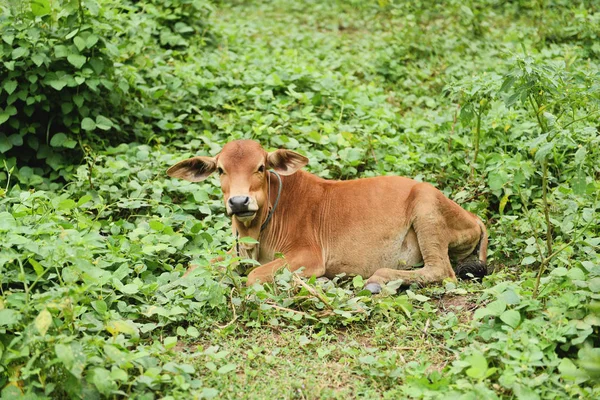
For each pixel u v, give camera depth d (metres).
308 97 10.40
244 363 5.82
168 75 10.60
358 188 7.70
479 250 7.87
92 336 5.69
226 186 7.11
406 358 5.90
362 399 5.35
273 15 15.66
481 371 5.06
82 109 9.27
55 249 5.90
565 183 8.37
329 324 6.43
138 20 11.20
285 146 9.31
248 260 6.69
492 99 8.77
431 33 12.98
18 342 5.22
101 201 7.96
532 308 5.83
